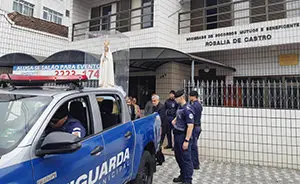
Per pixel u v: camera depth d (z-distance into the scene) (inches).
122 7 496.7
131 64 368.5
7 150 77.5
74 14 522.6
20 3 811.4
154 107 256.8
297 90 241.8
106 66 227.9
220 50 397.1
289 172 225.8
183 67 412.8
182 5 452.1
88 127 112.3
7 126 88.7
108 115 133.0
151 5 408.8
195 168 233.6
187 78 423.8
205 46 402.0
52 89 113.5
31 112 92.1
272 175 217.6
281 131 243.1
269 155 246.4
